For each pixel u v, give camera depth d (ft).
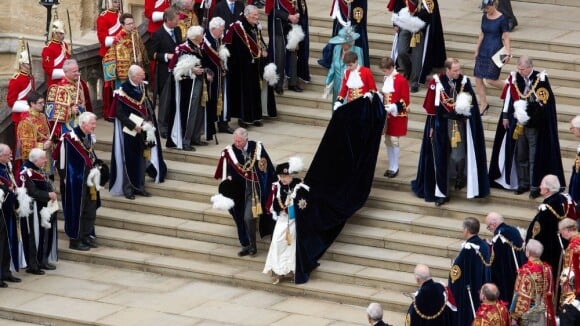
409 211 271.49
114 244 276.62
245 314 253.44
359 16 302.25
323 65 314.55
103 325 249.75
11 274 266.16
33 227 267.80
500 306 226.79
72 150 271.69
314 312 254.27
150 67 308.40
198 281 267.18
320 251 263.08
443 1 342.44
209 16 310.45
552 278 237.04
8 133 291.99
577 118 255.50
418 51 302.45
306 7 308.40
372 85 272.72
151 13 310.24
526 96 265.34
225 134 302.04
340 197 266.16
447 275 258.37
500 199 269.85
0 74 328.90
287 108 308.60
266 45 305.12
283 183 261.24
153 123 284.20
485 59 291.38
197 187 285.02
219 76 295.48
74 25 324.80
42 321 254.27
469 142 267.18
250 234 267.18
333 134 268.21
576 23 325.01
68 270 271.28
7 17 328.49
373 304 225.97
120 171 283.59
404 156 288.51
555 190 247.50
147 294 261.65
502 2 316.81
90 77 306.96
